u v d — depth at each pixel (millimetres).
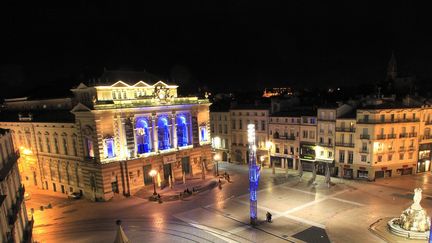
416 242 42531
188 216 56531
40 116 84250
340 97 101875
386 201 58844
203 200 65250
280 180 77000
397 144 74188
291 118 85375
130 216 58219
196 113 85875
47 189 84062
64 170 77688
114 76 77312
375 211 54125
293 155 86312
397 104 76438
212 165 90750
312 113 83125
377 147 72188
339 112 76625
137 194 71500
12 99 101375
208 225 52000
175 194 69812
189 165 84938
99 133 67000
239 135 98438
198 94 94188
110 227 53344
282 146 88750
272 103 90938
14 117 92438
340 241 44062
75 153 73500
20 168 89562
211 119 106062
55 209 65250
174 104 80000
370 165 72500
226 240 46188
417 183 69562
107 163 68000
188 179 81625
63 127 75188
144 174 74938
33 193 80812
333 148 78062
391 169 74562
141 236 48844
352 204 57969
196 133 86312
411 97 78188
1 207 31000
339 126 76438
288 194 65688
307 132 82812
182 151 82562
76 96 75625
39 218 60031
